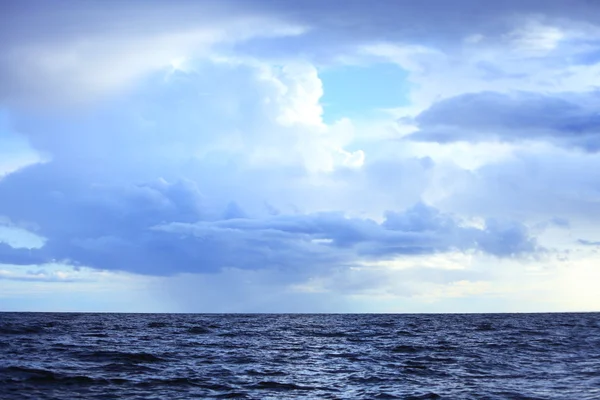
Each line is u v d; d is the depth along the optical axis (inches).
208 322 5000.0
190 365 1556.3
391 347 2242.9
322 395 1143.0
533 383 1279.5
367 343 2476.6
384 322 5354.3
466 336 2945.4
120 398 1062.4
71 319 5172.2
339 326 4352.9
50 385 1159.0
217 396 1111.0
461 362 1690.5
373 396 1132.5
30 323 3777.1
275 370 1501.0
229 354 1905.8
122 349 1957.4
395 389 1213.1
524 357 1824.6
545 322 4950.8
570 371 1476.4
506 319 6072.8
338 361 1731.1
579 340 2551.7
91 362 1533.0
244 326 4207.7
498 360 1742.1
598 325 4192.9
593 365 1596.9
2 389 1099.9
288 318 7066.9
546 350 2063.2
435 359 1777.8
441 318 6924.2
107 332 2989.7
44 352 1744.6
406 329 3809.1
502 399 1087.0
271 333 3255.4
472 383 1286.9
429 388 1221.7
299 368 1552.7
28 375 1248.2
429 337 2886.3
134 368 1444.4
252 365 1600.6
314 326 4347.9
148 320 5241.1
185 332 3186.5
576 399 1079.0
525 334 3075.8
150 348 2050.9
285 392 1170.6
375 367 1581.0
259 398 1098.7
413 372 1477.6
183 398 1081.4
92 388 1147.9
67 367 1414.9
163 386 1197.7
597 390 1181.1
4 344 1987.0
